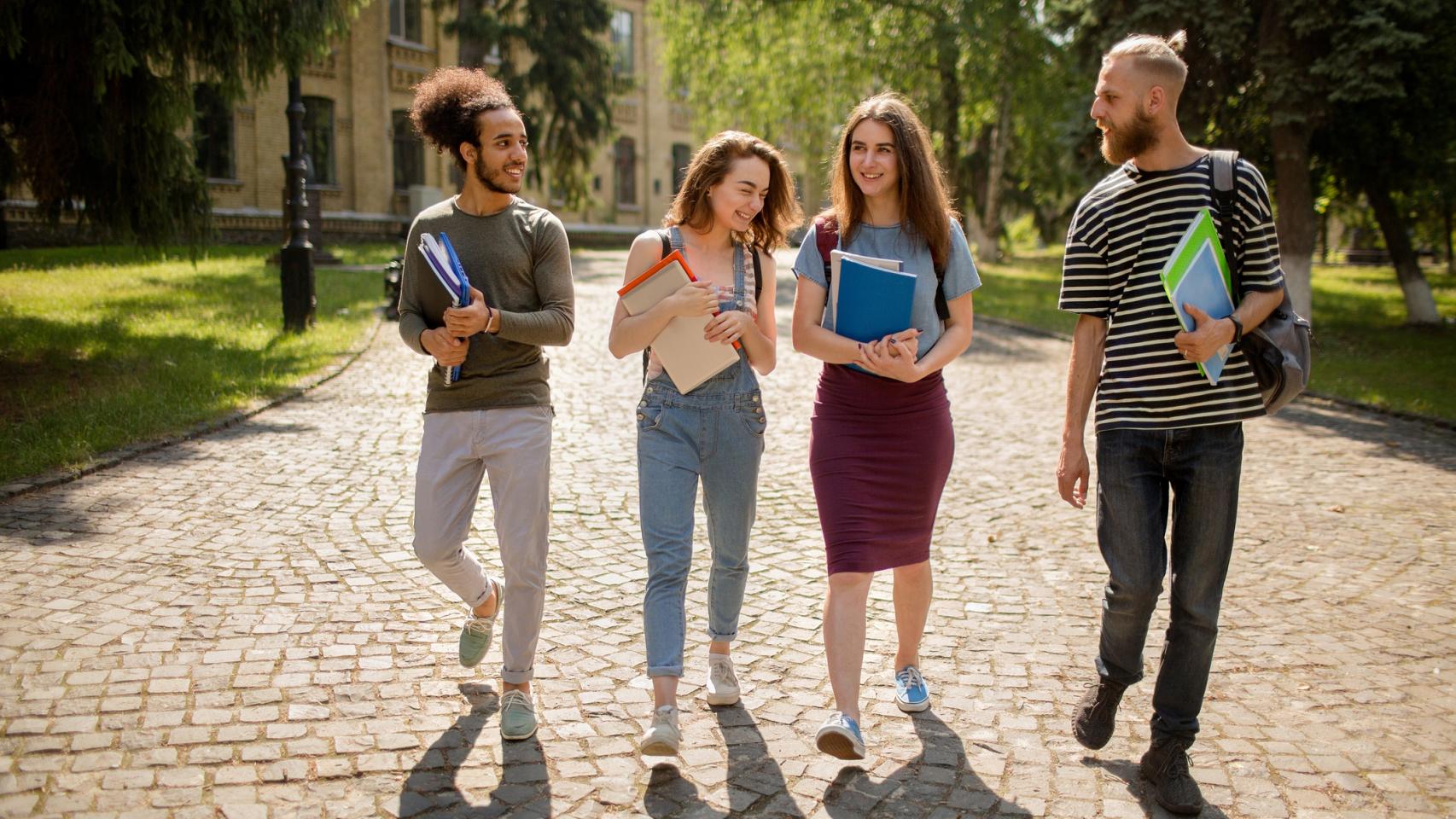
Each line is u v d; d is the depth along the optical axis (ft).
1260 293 9.48
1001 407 31.86
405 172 105.81
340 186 99.71
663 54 87.66
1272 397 9.51
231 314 42.19
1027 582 16.15
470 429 10.51
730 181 10.40
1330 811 9.59
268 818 8.86
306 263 38.24
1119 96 9.48
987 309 62.28
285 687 11.43
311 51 33.27
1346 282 98.27
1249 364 9.53
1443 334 53.83
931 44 75.56
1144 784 10.03
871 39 77.30
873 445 10.53
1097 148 55.16
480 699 11.44
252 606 13.75
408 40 104.88
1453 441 27.71
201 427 23.54
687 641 13.37
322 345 36.19
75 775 9.38
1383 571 16.80
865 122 10.48
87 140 30.48
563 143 94.89
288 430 24.26
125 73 28.14
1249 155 54.90
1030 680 12.47
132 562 15.11
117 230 32.78
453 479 10.75
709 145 10.58
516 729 10.49
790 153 119.34
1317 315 63.26
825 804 9.54
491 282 10.42
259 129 92.43
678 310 10.15
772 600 15.05
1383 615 14.83
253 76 32.50
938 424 10.66
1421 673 12.80
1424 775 10.27
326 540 16.63
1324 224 120.06
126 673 11.52
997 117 94.99
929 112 82.23
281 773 9.61
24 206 72.13
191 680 11.45
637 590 15.15
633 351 10.51
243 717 10.66
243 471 20.51
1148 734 11.12
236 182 91.15
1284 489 22.22
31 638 12.28
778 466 23.48
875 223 10.87
